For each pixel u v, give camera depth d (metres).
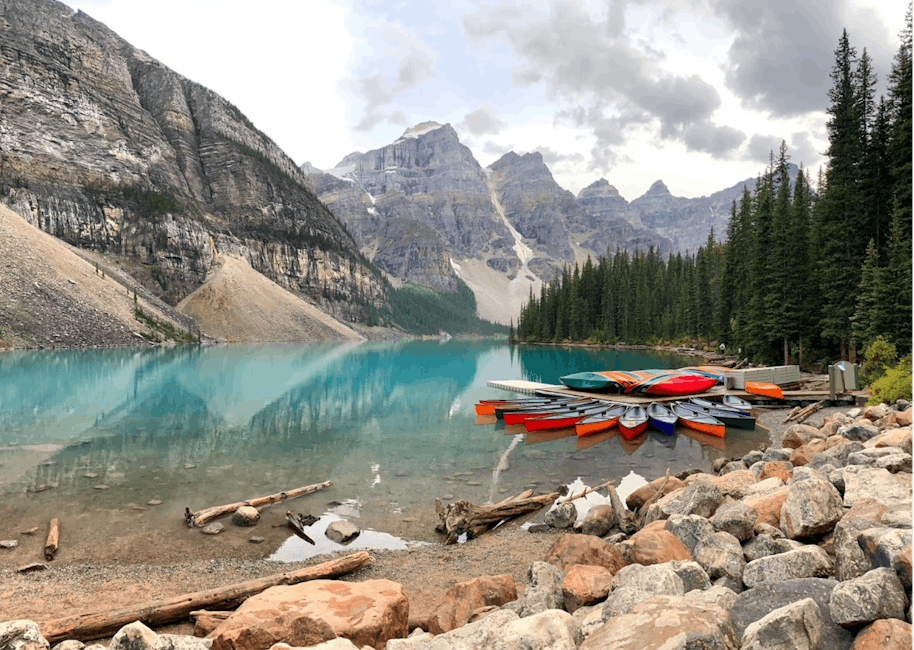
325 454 21.80
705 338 100.12
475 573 11.33
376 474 19.08
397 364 74.25
